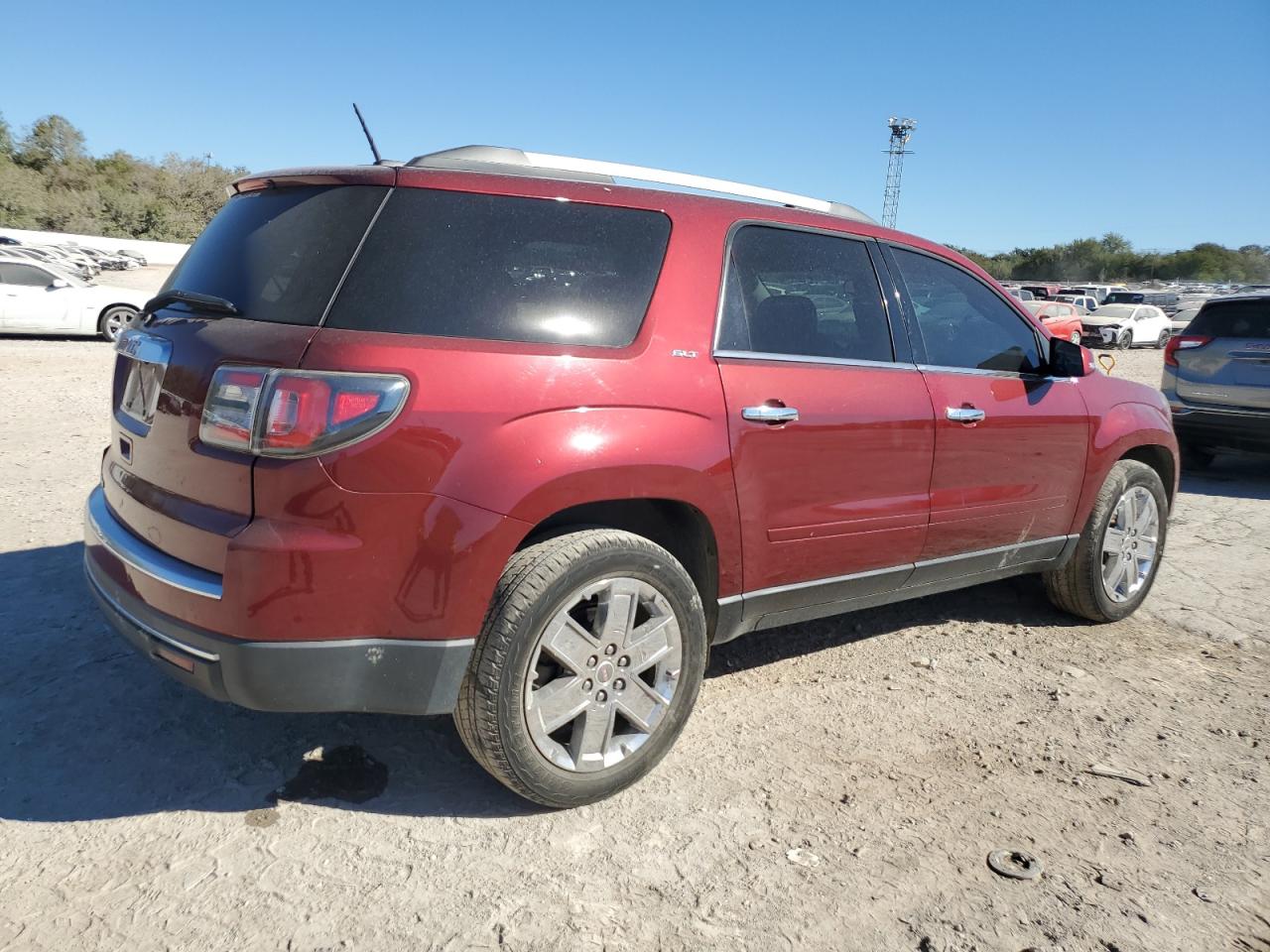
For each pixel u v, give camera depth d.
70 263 31.27
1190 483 8.55
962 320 3.89
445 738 3.16
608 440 2.63
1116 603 4.55
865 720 3.44
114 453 3.06
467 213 2.66
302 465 2.32
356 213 2.57
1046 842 2.71
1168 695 3.77
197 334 2.58
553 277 2.72
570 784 2.69
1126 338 27.56
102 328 16.34
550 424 2.55
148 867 2.43
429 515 2.41
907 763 3.14
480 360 2.50
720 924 2.31
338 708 2.48
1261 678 3.98
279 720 3.21
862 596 3.56
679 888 2.44
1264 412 8.12
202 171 73.62
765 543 3.11
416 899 2.35
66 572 4.47
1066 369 4.05
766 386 3.05
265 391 2.34
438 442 2.41
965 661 4.05
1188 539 6.34
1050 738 3.36
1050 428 4.03
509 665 2.51
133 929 2.20
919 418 3.49
